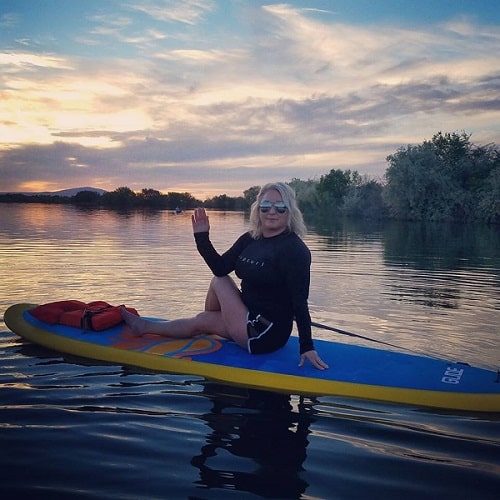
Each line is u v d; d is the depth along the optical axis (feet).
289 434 9.05
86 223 68.23
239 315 12.81
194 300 20.44
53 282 23.84
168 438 8.76
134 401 10.38
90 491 7.10
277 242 12.42
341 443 8.73
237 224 72.84
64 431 8.93
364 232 70.79
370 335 16.05
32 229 56.03
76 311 14.88
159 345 13.32
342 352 13.09
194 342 13.58
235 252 13.46
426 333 16.37
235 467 7.83
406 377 11.48
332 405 10.40
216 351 12.91
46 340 13.97
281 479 7.54
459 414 10.12
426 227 89.30
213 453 8.25
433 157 118.42
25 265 28.96
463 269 31.91
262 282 12.51
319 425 9.45
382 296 22.44
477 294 23.12
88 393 10.77
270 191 12.48
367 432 9.20
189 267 28.78
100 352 13.10
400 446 8.68
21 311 15.81
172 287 23.02
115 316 14.60
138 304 19.66
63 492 7.07
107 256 33.27
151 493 7.07
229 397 10.69
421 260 36.58
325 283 25.89
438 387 10.94
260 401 10.52
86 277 25.26
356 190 133.90
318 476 7.62
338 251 42.68
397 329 16.84
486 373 11.78
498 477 7.71
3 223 65.87
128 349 13.00
